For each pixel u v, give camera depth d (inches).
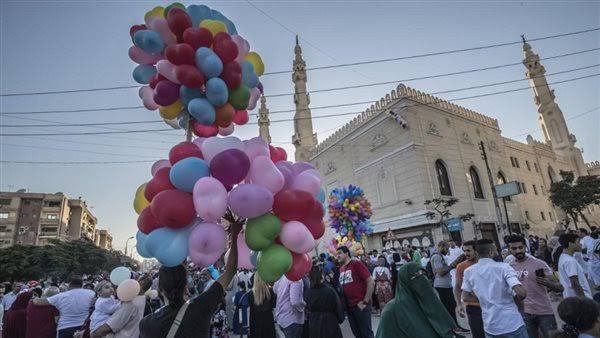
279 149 124.3
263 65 141.9
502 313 146.6
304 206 98.9
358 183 1023.6
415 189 837.2
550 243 389.7
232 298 359.3
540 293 176.2
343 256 224.8
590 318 87.4
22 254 1349.7
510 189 701.9
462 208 896.3
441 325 113.0
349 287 215.2
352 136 1069.1
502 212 1027.9
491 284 151.7
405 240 846.5
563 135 1615.4
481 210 949.8
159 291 93.5
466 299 166.2
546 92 1675.7
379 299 385.1
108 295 186.2
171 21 117.1
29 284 405.7
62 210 2534.5
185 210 90.1
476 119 1093.8
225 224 110.1
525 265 182.7
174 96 120.3
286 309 202.1
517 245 184.4
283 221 101.4
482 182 995.3
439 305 116.7
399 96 914.7
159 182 97.1
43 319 224.5
